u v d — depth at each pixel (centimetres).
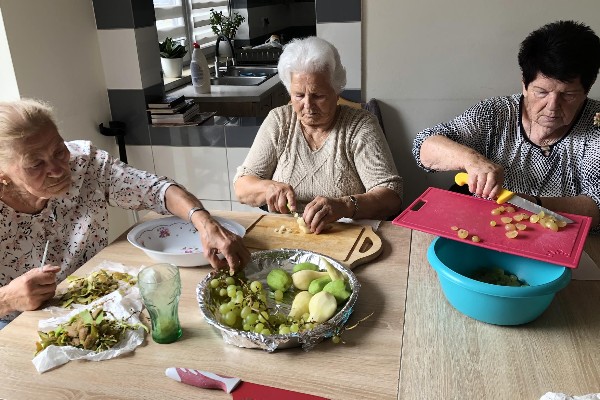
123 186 142
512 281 101
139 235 130
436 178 221
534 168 146
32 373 86
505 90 202
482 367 84
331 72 150
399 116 215
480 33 196
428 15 197
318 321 91
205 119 240
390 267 116
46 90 198
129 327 95
